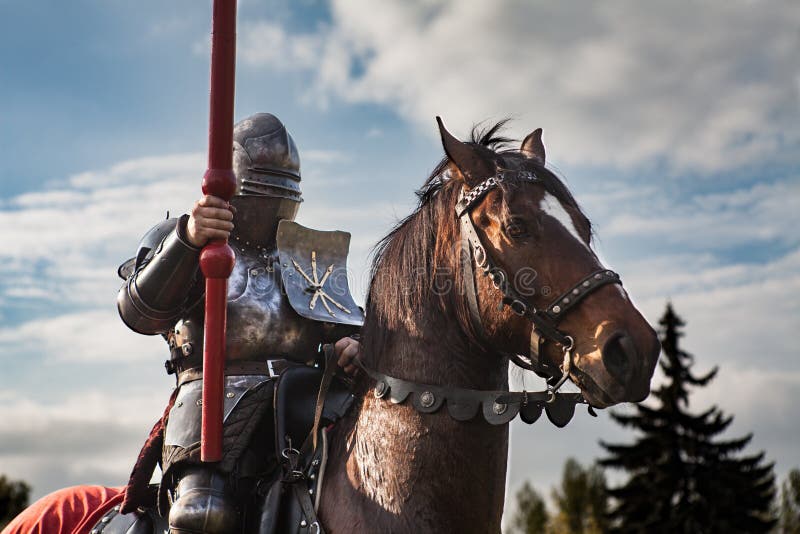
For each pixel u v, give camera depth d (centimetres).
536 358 283
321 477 314
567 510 3788
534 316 281
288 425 329
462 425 296
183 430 333
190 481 323
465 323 296
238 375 345
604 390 270
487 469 297
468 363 301
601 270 281
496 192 294
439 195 313
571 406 295
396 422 302
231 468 324
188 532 312
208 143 321
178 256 327
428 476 295
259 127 384
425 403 298
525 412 290
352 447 313
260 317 353
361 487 303
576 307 278
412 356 305
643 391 268
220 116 317
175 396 354
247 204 375
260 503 322
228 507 317
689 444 2655
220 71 317
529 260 284
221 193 318
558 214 288
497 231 290
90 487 399
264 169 378
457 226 302
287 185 381
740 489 2623
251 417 333
